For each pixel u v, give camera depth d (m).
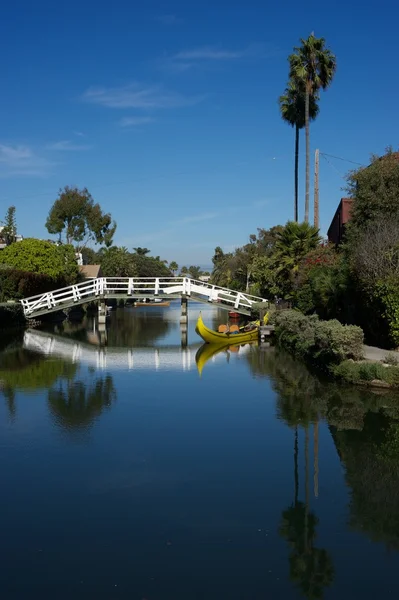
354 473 9.42
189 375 19.19
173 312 62.12
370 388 15.47
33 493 8.58
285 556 6.65
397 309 17.42
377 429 11.96
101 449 10.72
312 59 35.97
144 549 6.83
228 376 18.88
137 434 11.77
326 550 6.81
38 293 44.78
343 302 24.09
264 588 5.97
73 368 20.94
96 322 45.75
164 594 5.85
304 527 7.41
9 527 7.44
